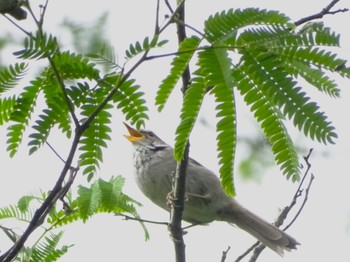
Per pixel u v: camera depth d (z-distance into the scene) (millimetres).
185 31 5777
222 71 4867
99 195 7672
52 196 6184
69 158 5871
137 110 5910
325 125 4934
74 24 4527
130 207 8281
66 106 5875
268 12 4926
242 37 4910
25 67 5387
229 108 4992
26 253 7039
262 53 4918
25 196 7816
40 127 5953
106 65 5031
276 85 4945
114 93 5648
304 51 4902
